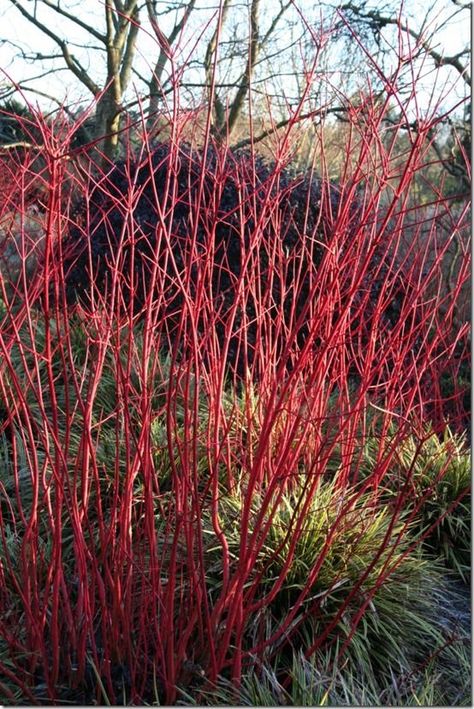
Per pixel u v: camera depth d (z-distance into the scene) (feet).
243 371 15.75
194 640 8.64
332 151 23.50
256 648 8.20
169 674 7.84
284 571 7.91
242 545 7.62
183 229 16.81
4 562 9.68
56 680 7.99
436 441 12.81
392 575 10.09
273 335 14.53
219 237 16.71
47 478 11.42
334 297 8.56
